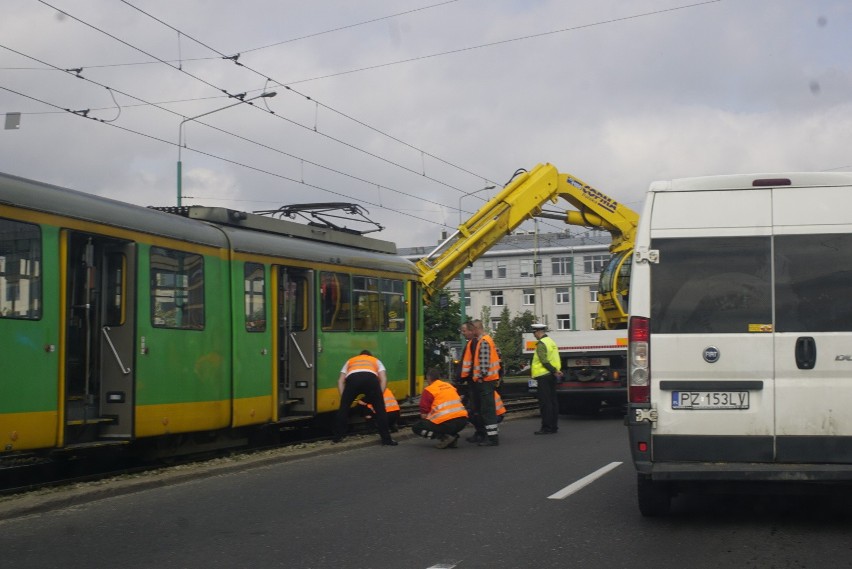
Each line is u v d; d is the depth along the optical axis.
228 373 13.26
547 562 6.36
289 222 15.42
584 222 21.52
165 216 12.28
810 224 7.13
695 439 7.12
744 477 6.96
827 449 6.96
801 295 7.07
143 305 11.51
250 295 13.84
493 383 14.52
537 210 21.16
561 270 84.75
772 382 7.05
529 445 14.34
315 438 16.56
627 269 21.06
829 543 6.91
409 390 18.95
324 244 16.31
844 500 8.89
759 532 7.35
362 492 9.55
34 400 9.71
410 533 7.39
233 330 13.39
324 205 17.44
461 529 7.54
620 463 11.67
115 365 11.29
